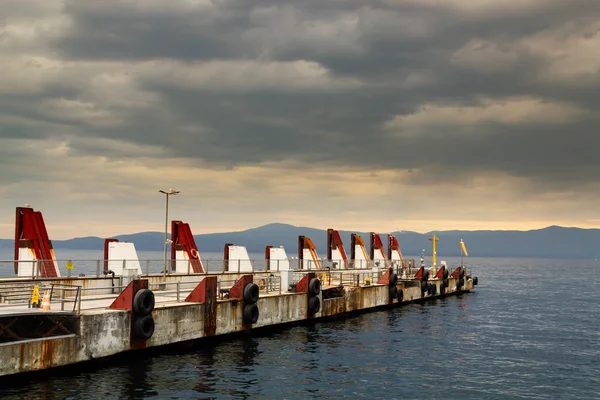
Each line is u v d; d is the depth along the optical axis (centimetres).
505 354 4428
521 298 9662
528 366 4025
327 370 3675
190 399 2908
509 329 5759
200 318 4097
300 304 5359
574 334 5500
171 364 3569
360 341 4725
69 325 3247
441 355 4303
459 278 10244
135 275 4788
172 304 3984
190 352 3947
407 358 4144
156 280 5134
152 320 3606
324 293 5966
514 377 3700
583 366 4056
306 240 8456
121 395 2884
